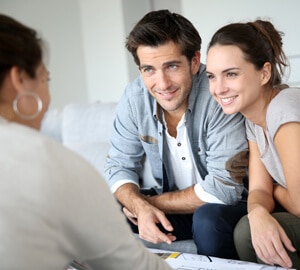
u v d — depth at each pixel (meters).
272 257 1.24
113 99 4.09
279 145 1.30
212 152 1.58
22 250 0.67
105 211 0.75
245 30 1.33
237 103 1.35
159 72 1.52
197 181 1.72
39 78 0.83
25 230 0.67
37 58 0.81
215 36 1.36
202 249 1.48
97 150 2.26
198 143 1.63
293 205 1.31
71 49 4.26
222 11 3.25
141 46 1.51
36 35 0.82
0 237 0.66
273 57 1.36
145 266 0.81
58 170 0.70
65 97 4.41
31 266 0.68
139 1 3.95
